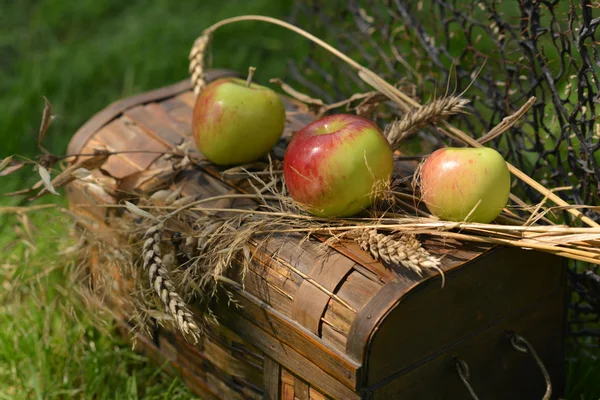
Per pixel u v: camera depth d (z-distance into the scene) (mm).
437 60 1518
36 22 2203
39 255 1521
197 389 1417
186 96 1514
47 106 1377
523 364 1349
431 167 1278
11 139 1813
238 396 1370
